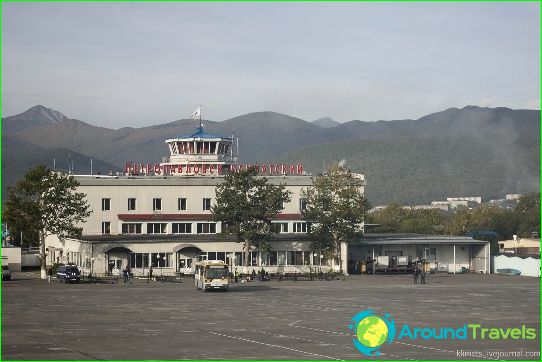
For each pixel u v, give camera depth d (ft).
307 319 262.88
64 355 184.75
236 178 509.76
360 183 548.31
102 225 536.83
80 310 290.15
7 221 481.87
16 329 233.14
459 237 578.66
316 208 532.32
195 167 605.31
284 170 599.16
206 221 545.85
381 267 554.46
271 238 527.40
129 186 541.75
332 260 541.75
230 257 520.83
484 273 571.28
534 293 375.86
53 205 488.85
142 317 266.98
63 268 453.58
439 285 438.40
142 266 504.84
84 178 536.01
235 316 271.28
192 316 271.08
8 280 475.31
